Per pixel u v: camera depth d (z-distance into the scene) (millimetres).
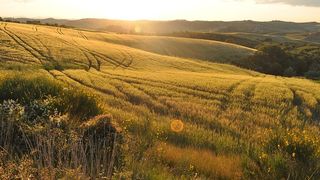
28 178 4969
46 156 5715
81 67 47688
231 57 101500
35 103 9742
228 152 11391
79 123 8734
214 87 35438
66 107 10672
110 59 58875
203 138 13188
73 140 6434
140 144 8906
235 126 17906
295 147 9156
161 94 28344
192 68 63281
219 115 21203
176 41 112875
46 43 61906
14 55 48312
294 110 26531
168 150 9688
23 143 6965
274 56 99688
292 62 98812
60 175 5164
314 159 8758
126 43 101375
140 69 53500
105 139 7270
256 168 8812
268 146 10477
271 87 39219
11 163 5379
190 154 9797
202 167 8758
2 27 75938
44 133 7059
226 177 8461
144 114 18594
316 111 28625
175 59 71625
